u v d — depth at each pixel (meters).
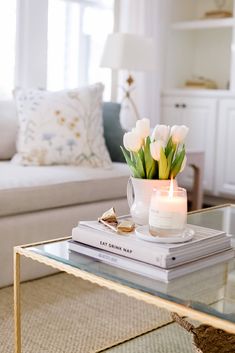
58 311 2.00
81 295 2.18
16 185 2.23
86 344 1.74
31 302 2.07
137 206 1.46
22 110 2.78
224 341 1.43
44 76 3.60
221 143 4.02
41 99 2.77
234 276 1.22
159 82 4.29
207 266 1.25
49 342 1.74
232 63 4.03
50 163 2.68
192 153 3.36
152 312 2.02
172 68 4.53
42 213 2.33
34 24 3.47
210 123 4.07
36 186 2.29
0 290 2.17
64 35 3.81
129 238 1.25
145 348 1.67
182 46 4.60
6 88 3.42
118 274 1.19
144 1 4.06
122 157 2.99
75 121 2.75
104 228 1.32
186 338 1.74
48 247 1.39
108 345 1.67
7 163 2.70
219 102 4.00
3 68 3.39
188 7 4.62
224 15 4.18
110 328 1.87
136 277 1.18
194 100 4.16
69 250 1.35
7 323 1.86
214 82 4.53
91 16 3.96
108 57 3.39
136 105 4.10
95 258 1.28
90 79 4.04
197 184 3.45
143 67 3.40
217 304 1.05
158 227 1.25
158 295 1.08
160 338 1.74
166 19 4.34
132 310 2.04
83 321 1.92
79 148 2.71
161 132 1.41
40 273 2.35
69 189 2.42
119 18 4.07
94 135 2.79
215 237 1.28
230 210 2.02
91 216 2.51
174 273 1.16
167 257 1.15
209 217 1.88
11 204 2.20
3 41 3.37
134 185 1.47
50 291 2.20
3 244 2.18
